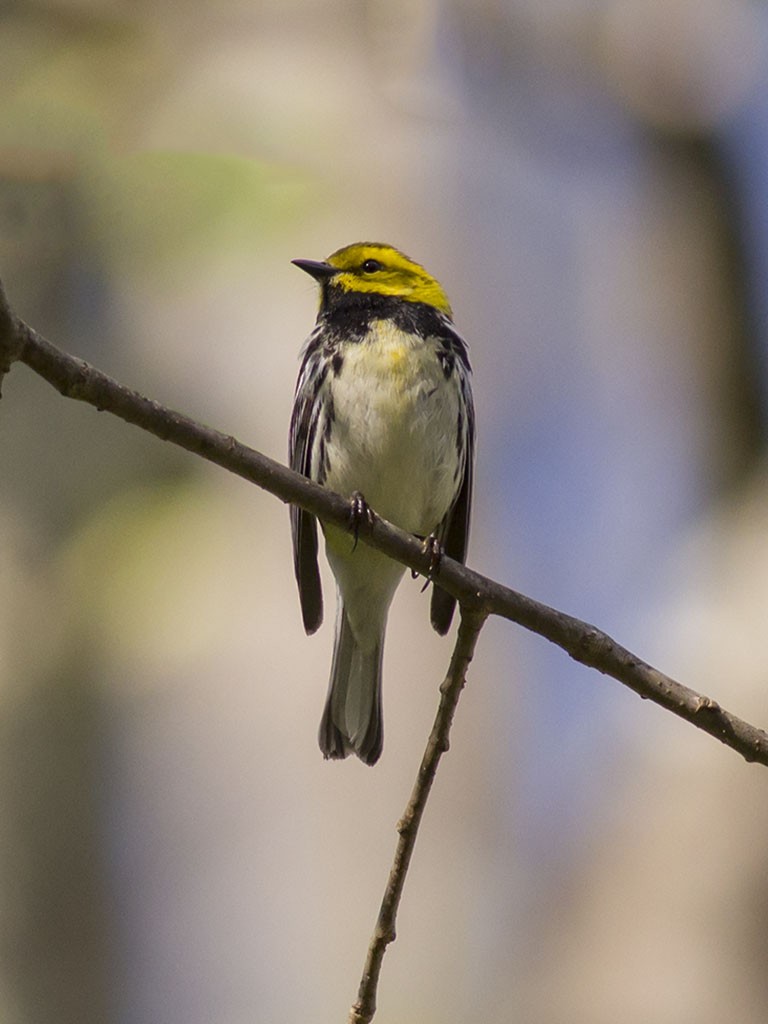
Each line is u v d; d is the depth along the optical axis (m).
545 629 7.37
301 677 11.80
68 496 13.53
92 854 13.43
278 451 12.01
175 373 12.47
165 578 12.62
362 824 11.67
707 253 15.14
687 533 12.88
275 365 12.15
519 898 12.01
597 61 14.75
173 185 12.12
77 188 12.56
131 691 12.65
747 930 10.66
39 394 13.95
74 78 12.79
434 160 13.27
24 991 13.41
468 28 13.96
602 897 11.27
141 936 13.38
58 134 12.59
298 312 12.18
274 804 11.73
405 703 11.70
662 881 10.99
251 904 12.05
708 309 15.02
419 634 11.78
